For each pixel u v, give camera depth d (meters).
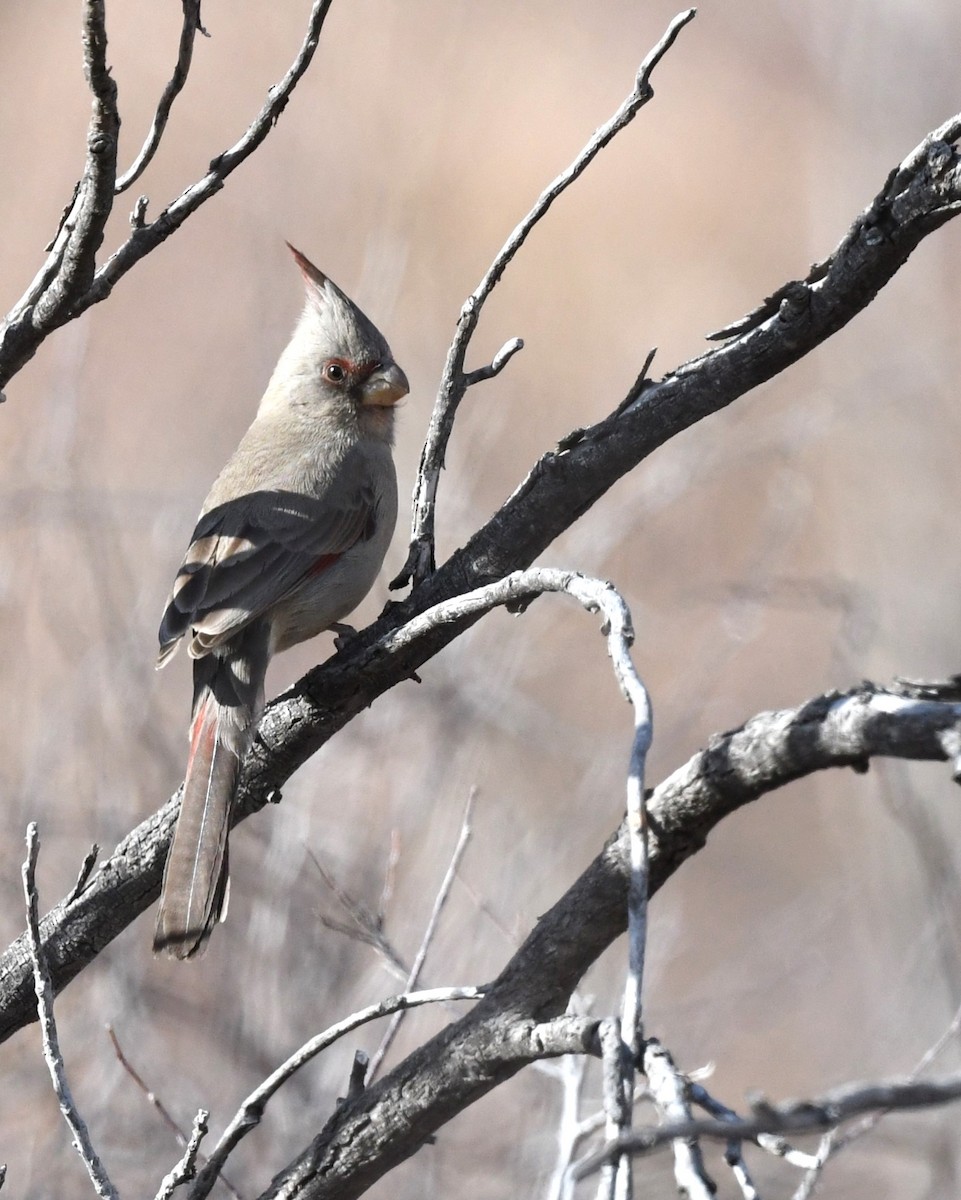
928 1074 10.64
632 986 3.69
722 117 27.33
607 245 24.61
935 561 13.77
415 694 11.23
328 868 9.73
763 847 15.77
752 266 24.50
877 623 13.39
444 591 6.25
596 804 11.71
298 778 10.55
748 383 5.75
